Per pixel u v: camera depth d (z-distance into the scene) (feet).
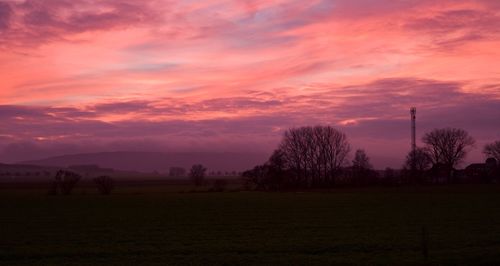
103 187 410.31
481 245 103.09
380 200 263.70
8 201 304.71
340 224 147.95
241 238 119.14
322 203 247.91
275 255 93.20
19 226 154.51
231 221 162.30
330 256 91.71
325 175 465.88
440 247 100.42
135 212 208.64
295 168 464.24
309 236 120.98
